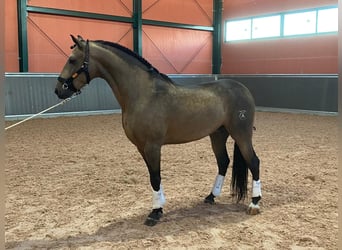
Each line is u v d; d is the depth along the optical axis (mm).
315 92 11258
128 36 12359
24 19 10062
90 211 3131
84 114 10898
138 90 2723
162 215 2979
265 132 7613
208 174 4320
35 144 6258
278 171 4391
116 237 2602
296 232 2637
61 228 2779
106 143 6391
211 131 2975
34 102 9938
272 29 12930
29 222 2898
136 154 5488
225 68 14625
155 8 12867
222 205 3266
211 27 14445
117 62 2742
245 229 2703
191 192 3635
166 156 5324
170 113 2754
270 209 3127
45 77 10172
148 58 12930
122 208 3197
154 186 2818
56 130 7887
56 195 3561
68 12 10836
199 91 2902
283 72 12750
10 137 6957
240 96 3023
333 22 11156
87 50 2711
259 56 13453
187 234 2631
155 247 2430
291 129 8039
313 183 3889
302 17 12000
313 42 11766
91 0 11352
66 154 5469
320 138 6777
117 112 11641
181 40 13703
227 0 14289
